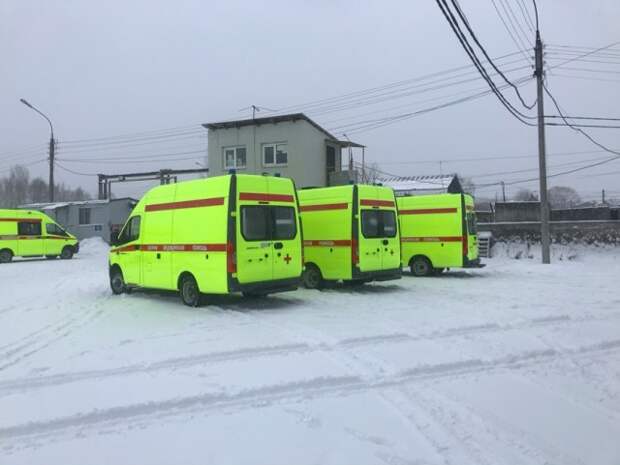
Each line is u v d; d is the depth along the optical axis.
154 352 7.26
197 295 11.27
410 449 4.33
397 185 39.38
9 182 73.56
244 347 7.46
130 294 13.56
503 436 4.61
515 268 20.75
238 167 28.25
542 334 8.28
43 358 7.10
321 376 6.08
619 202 58.91
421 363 6.61
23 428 4.77
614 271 19.33
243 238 10.69
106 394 5.57
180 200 11.66
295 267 11.66
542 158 22.91
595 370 6.52
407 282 15.99
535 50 22.78
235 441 4.48
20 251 27.44
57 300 12.74
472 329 8.62
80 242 36.00
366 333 8.30
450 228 17.41
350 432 4.65
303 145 26.70
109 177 45.59
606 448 4.42
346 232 13.39
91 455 4.26
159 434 4.62
